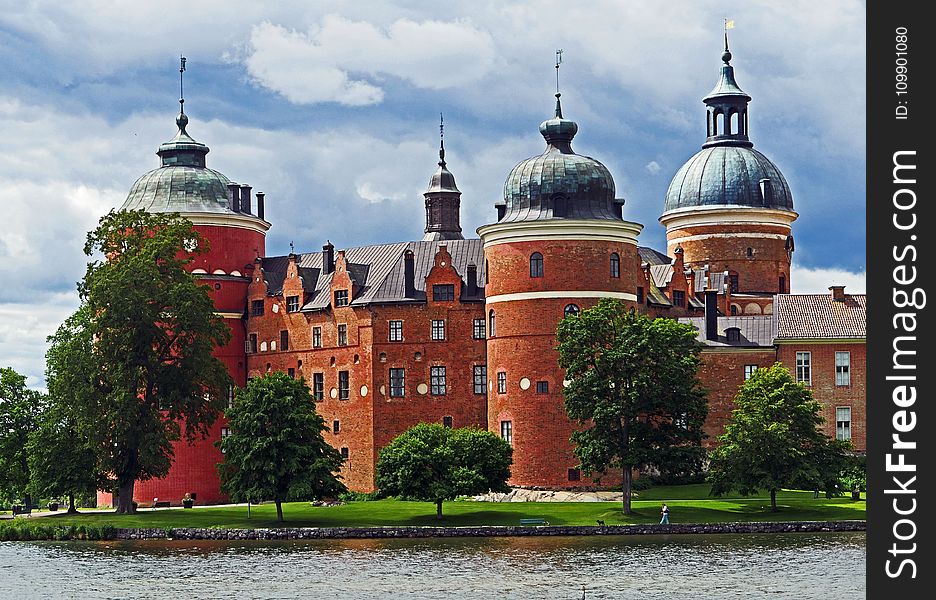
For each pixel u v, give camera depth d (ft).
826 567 339.57
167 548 386.73
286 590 325.42
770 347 481.05
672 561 350.02
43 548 391.24
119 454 433.48
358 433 493.77
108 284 424.05
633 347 407.85
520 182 467.52
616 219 462.19
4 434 459.32
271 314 517.55
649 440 410.72
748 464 407.44
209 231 517.55
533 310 458.50
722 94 576.61
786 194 572.10
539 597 314.55
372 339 490.90
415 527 398.62
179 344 433.89
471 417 485.15
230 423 424.05
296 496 406.00
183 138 532.73
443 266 488.44
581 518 408.05
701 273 549.95
